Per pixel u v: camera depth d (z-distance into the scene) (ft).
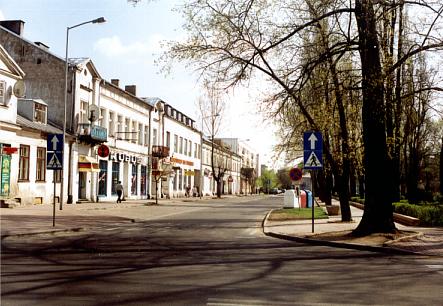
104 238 49.85
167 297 22.65
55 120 112.98
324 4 50.65
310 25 53.31
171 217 87.51
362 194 151.53
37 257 35.17
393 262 35.50
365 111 50.57
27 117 101.86
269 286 25.72
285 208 117.80
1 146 87.51
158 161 169.89
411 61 52.11
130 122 148.05
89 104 121.08
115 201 134.51
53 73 114.21
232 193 346.54
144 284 25.63
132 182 151.43
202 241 48.57
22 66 115.34
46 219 68.08
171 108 194.59
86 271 29.43
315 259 36.58
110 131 134.92
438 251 40.42
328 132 71.82
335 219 80.79
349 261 35.73
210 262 34.01
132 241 47.34
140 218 81.61
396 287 26.12
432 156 188.44
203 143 250.37
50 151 57.47
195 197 220.43
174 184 198.70
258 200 212.84
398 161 99.45
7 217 67.77
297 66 54.60
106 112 130.72
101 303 21.30
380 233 49.44
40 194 101.24
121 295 22.91
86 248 41.16
